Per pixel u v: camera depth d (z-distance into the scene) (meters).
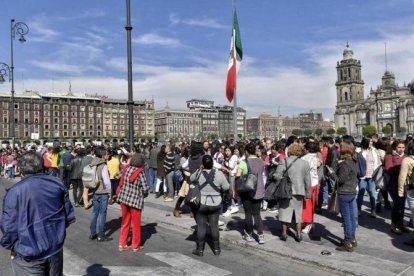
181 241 9.70
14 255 4.51
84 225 11.75
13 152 28.98
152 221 12.03
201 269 7.48
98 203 9.80
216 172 8.37
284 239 9.12
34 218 4.42
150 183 18.48
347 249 8.16
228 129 192.88
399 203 9.52
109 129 143.50
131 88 15.45
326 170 12.56
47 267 4.59
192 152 11.32
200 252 8.38
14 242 4.39
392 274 6.72
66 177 19.48
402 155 9.58
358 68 182.38
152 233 10.57
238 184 8.98
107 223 12.02
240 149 12.78
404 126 151.00
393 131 158.12
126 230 8.94
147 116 153.88
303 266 7.64
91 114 139.25
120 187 8.93
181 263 7.87
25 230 4.35
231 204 12.59
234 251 8.73
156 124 178.25
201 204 8.25
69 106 135.00
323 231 9.98
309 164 9.38
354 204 8.30
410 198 8.46
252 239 9.09
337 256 7.84
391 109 160.25
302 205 9.04
